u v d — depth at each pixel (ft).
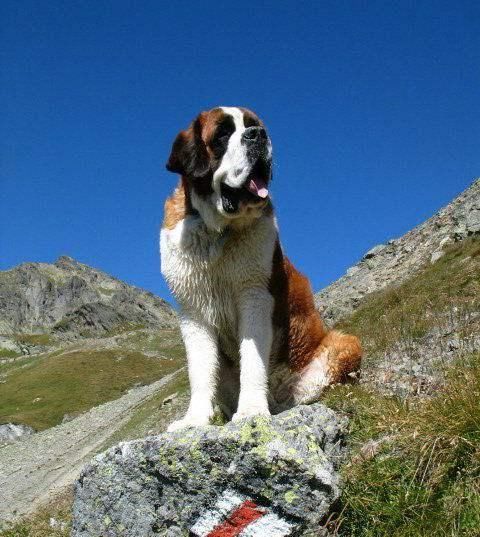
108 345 117.80
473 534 4.64
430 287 22.24
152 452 5.68
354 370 7.16
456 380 6.05
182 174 6.52
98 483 5.95
